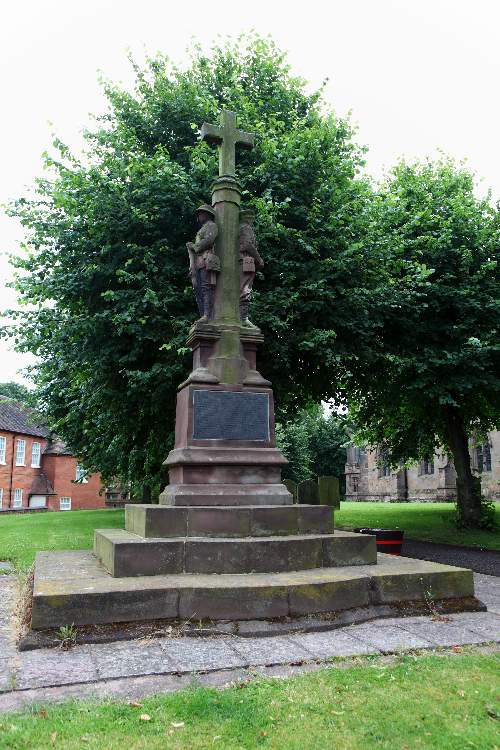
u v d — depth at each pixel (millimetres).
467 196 18781
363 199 15141
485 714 4020
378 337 16609
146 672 4855
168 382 13305
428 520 23328
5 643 5852
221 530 7863
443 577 7297
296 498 18109
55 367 18500
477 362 16438
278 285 13844
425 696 4324
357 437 26891
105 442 21156
